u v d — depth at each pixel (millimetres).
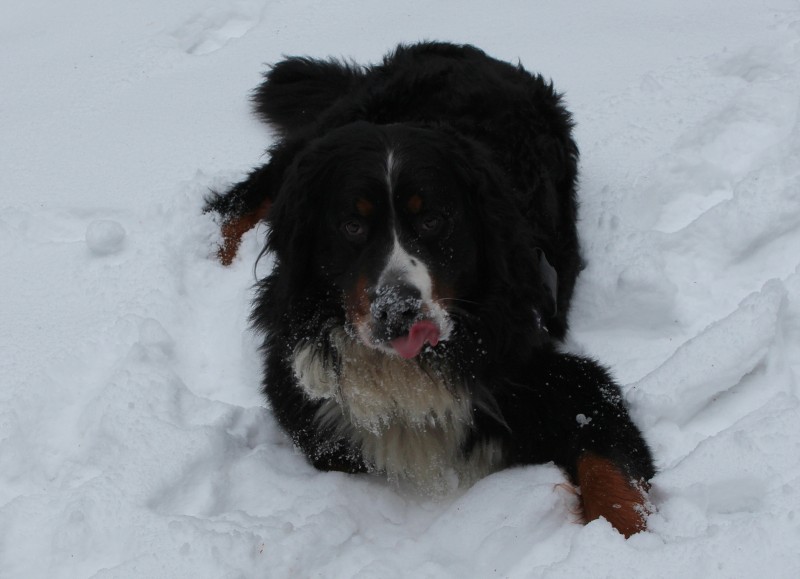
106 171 3352
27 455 2822
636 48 3564
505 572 2598
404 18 3844
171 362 2975
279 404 2834
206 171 3318
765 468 2648
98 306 3055
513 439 2771
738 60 3430
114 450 2783
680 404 2791
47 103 3600
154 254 3127
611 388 2783
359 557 2641
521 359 2779
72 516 2670
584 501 2676
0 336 3006
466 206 2750
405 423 2783
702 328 2922
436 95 3064
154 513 2674
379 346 2680
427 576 2602
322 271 2771
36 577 2635
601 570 2543
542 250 2922
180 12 4082
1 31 4121
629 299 2961
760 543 2541
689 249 3006
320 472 2795
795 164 3061
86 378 2943
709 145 3197
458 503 2701
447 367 2760
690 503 2633
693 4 3725
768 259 2986
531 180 2969
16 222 3242
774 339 2842
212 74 3654
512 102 3055
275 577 2609
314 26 3873
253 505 2736
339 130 2797
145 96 3596
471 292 2760
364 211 2721
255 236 3184
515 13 3799
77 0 4328
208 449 2779
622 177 3189
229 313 3059
